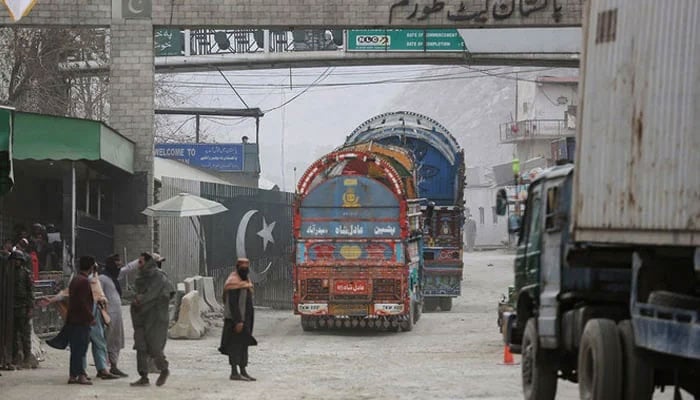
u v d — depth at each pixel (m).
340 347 55.69
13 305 43.28
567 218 30.72
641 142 24.95
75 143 63.88
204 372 44.94
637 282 26.38
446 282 78.44
